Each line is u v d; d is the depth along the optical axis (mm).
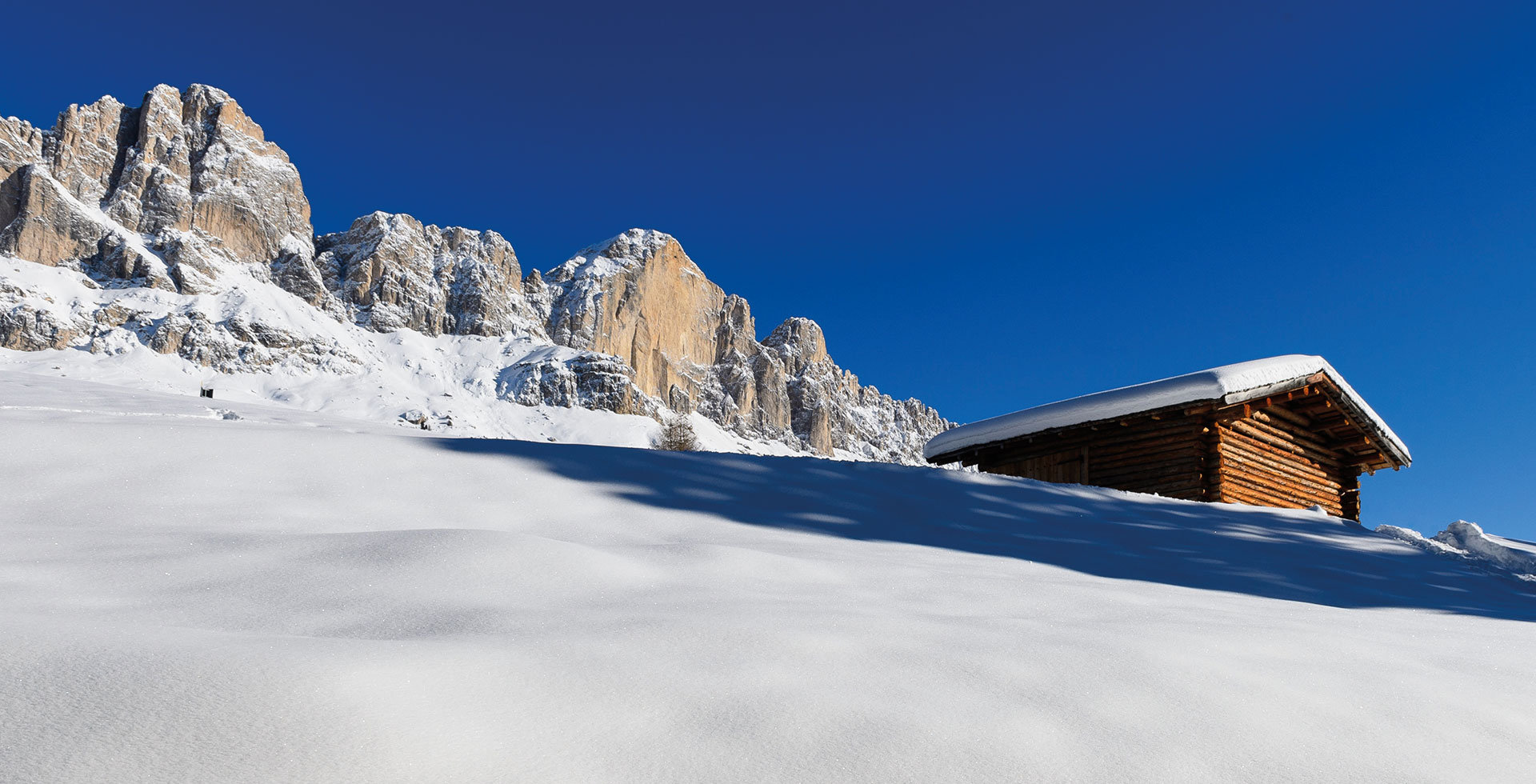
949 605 3797
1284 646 3287
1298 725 2471
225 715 1782
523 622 2812
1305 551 7051
